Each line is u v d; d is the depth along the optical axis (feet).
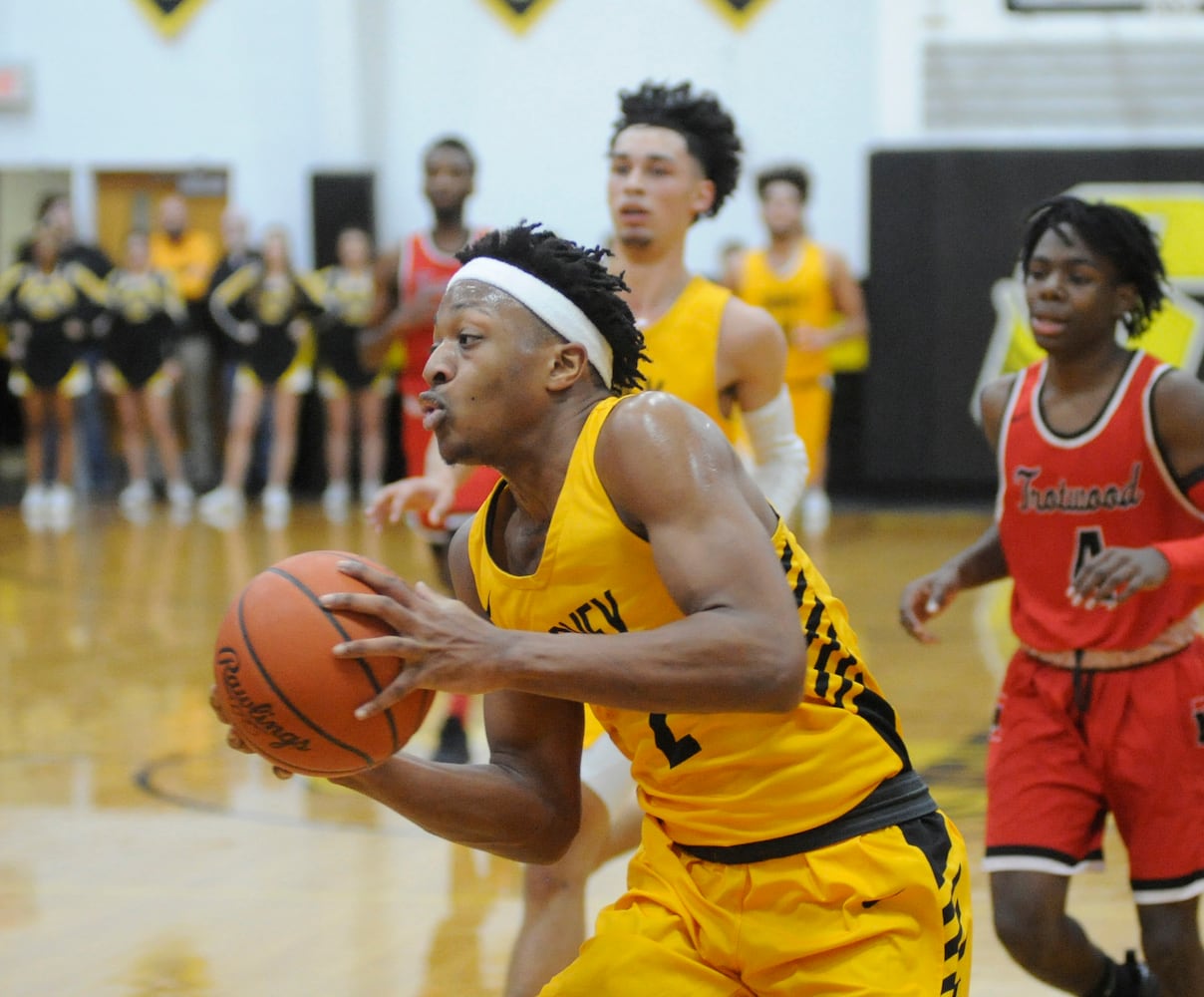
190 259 66.03
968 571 16.28
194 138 70.28
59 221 63.67
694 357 17.16
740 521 9.68
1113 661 14.60
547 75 67.46
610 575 10.19
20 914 19.34
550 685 9.36
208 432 66.64
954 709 29.63
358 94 68.13
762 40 65.57
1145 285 14.96
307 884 20.53
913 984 10.48
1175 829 14.37
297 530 55.36
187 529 55.83
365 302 61.98
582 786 14.78
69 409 63.16
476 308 10.25
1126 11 61.31
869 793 10.71
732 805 10.64
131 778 25.88
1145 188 59.72
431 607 9.59
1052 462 15.07
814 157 65.67
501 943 18.30
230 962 17.69
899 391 62.75
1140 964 15.05
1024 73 62.08
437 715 30.37
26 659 34.99
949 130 62.90
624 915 11.18
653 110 17.47
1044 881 14.35
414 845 22.34
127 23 69.97
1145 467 14.74
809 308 50.90
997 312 61.52
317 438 67.21
